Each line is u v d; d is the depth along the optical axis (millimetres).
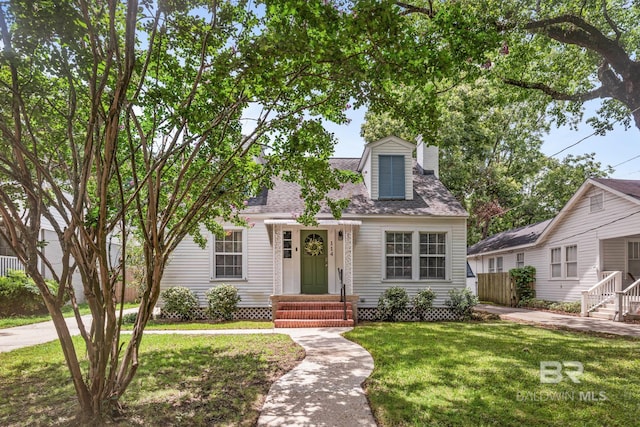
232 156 4652
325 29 3480
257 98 4621
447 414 3977
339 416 4004
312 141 5512
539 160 27016
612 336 8695
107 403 3828
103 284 3555
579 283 14688
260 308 12172
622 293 11820
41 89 3615
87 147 3547
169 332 9367
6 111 3840
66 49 3316
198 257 12133
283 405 4320
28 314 13047
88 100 4195
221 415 4027
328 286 12359
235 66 3693
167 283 11984
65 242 3650
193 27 4418
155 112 4391
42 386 5102
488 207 26078
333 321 10305
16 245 3436
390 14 3250
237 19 4488
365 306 12242
